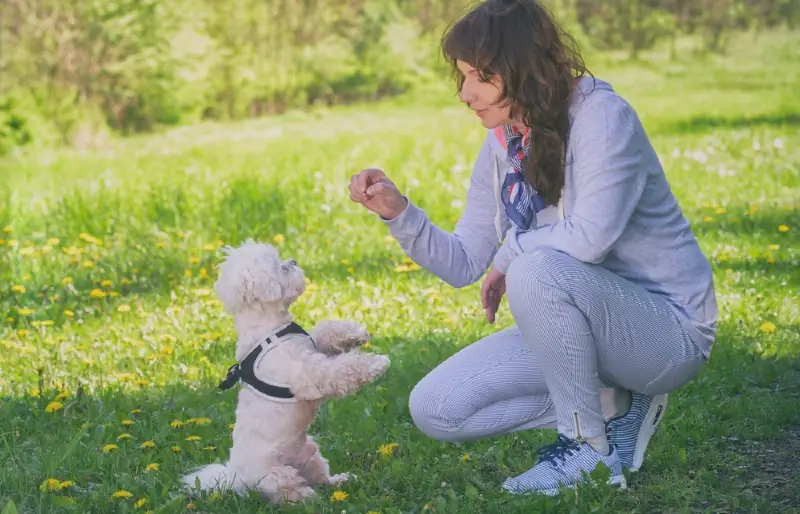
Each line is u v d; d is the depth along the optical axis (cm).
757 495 331
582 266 317
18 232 820
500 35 312
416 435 401
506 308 598
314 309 600
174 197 873
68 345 554
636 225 328
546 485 328
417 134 1316
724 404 421
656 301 324
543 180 325
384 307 604
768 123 1320
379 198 351
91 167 1175
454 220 823
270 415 334
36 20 1358
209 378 491
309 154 1184
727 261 680
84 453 393
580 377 320
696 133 1260
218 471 346
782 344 501
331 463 373
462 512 320
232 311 343
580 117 319
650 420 344
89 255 749
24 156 1282
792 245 725
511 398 349
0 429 426
